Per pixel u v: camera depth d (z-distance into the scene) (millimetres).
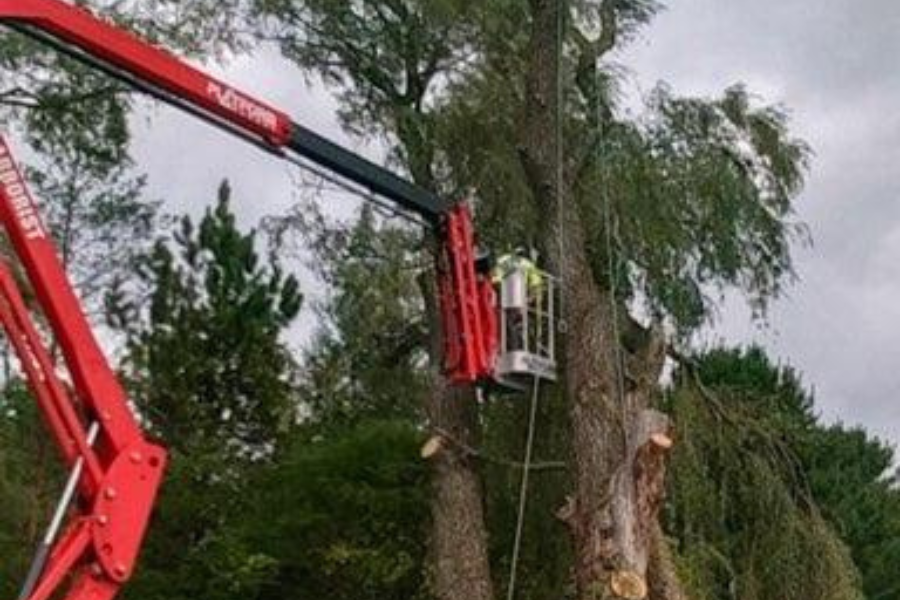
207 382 21203
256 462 21141
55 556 8727
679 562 15945
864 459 31688
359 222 19781
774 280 17625
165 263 21734
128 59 10695
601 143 17328
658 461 14172
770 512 16641
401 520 19328
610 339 14930
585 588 13992
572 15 17453
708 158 17516
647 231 17234
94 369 9117
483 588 17062
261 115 11531
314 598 19562
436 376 17703
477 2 17984
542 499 17531
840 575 16469
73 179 27734
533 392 12773
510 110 18250
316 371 22141
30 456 20594
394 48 19031
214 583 19375
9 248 11133
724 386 18531
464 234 12547
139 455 9055
